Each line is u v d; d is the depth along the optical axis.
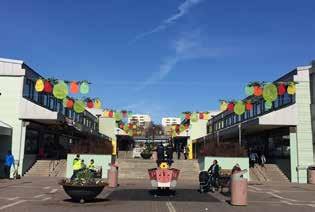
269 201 18.62
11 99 33.97
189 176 34.75
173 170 20.48
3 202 16.38
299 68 34.66
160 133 105.56
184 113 47.09
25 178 31.06
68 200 17.25
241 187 16.67
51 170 34.44
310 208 16.27
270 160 38.38
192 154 65.12
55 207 14.93
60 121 35.62
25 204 15.77
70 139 48.72
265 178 34.16
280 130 36.53
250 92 27.45
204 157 33.44
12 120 33.75
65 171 34.56
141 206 15.66
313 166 32.56
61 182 16.50
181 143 72.44
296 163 33.56
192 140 65.81
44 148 39.22
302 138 33.91
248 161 33.31
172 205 16.23
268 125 34.72
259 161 38.12
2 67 34.19
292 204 17.61
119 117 47.53
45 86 26.23
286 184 30.33
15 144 33.47
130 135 69.88
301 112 34.19
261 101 41.75
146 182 29.12
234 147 33.75
